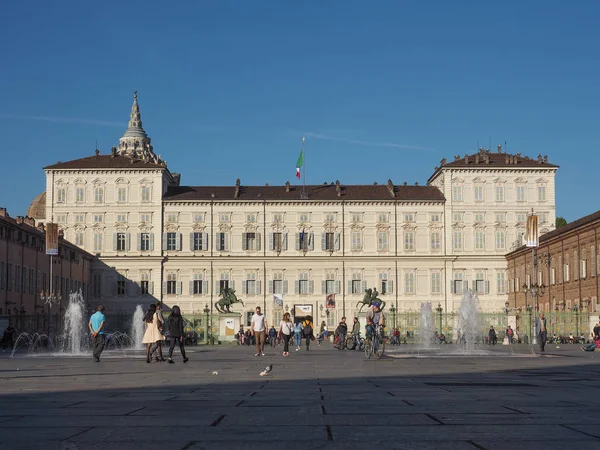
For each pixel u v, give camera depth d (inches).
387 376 1189.7
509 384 1011.9
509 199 5561.0
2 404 751.1
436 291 5541.3
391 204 5580.7
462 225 5551.2
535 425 593.6
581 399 795.4
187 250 5526.6
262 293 5521.7
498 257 5551.2
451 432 560.4
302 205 5575.8
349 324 5521.7
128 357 2014.0
